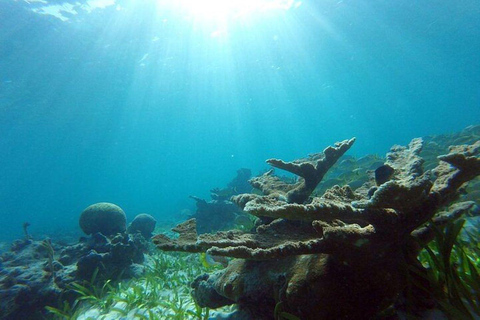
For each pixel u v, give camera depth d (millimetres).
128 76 23641
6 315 4793
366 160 11766
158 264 6352
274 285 2236
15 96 20828
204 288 3021
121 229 8891
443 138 13242
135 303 4242
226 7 18078
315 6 19609
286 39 24266
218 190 14281
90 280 5742
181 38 20438
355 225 2010
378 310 1951
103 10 15031
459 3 22797
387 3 20734
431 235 2377
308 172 3105
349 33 24797
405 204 1715
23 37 14914
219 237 2441
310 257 2121
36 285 5227
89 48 17797
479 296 1986
